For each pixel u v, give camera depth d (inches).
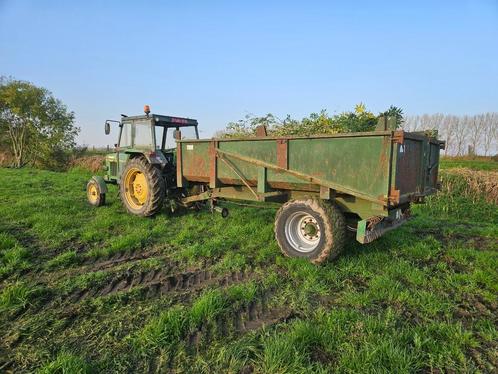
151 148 248.5
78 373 77.5
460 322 102.0
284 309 111.3
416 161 157.2
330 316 102.6
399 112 263.3
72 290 124.9
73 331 97.9
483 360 86.4
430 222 248.2
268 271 144.2
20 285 122.5
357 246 173.5
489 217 280.4
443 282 134.3
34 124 730.8
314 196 160.2
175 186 250.5
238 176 179.6
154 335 93.1
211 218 237.1
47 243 178.9
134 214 244.4
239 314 107.9
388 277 133.2
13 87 708.7
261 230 203.6
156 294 122.2
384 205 133.6
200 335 95.7
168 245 180.9
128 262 155.2
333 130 273.3
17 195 318.3
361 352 84.7
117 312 108.5
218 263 152.4
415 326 100.7
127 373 80.7
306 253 152.3
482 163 602.5
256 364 82.7
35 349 89.4
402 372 78.5
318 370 79.7
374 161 134.9
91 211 256.5
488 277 135.2
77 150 790.5
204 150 195.8
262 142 167.6
